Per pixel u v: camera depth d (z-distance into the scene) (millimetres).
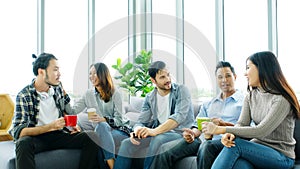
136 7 4539
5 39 3848
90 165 2410
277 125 1873
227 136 1876
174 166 2260
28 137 2217
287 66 3582
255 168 1908
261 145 1886
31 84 2443
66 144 2438
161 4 4449
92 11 4316
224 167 1817
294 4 3537
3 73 3818
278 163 1848
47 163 2291
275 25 3631
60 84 2590
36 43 4039
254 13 3758
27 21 3984
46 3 4047
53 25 4086
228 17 3918
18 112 2340
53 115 2484
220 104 2490
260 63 2006
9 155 2336
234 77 2512
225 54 3932
